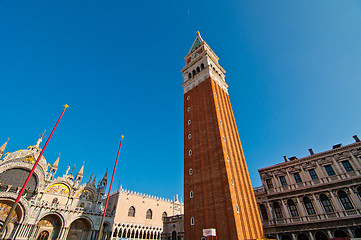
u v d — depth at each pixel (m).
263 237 45.25
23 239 55.16
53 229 63.09
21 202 57.06
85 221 69.44
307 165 49.19
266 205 51.28
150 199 93.75
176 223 59.84
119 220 78.94
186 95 70.94
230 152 52.28
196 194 48.78
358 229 38.47
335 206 42.22
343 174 43.78
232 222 39.22
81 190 76.38
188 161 55.81
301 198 46.84
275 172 53.53
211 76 65.31
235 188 45.50
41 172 68.62
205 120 57.47
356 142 44.44
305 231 43.53
